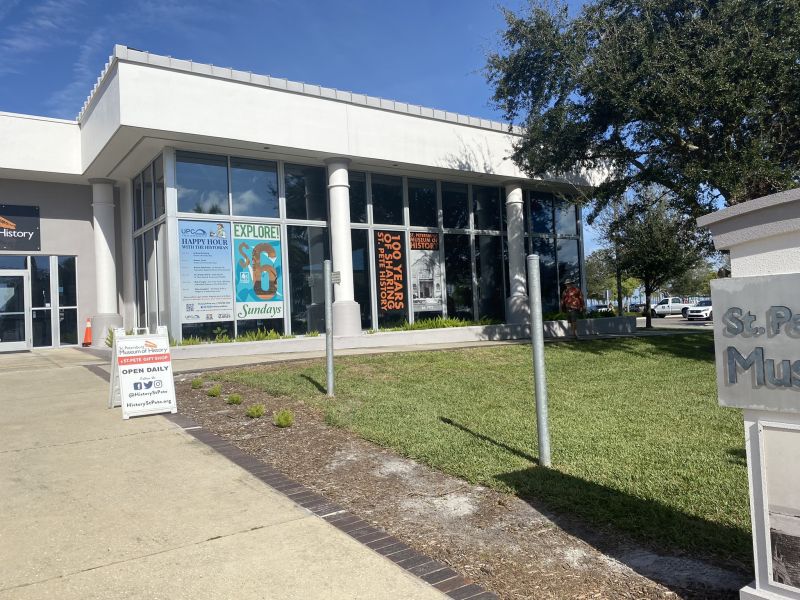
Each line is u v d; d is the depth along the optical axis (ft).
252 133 49.52
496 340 60.70
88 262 63.87
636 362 40.60
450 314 65.98
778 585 8.58
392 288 61.57
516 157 55.77
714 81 37.01
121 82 44.50
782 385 8.34
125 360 26.11
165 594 10.84
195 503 15.39
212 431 23.15
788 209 8.26
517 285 67.97
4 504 15.52
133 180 60.29
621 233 84.64
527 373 36.14
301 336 53.62
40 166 57.26
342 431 22.35
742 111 37.55
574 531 13.33
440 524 13.94
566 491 15.29
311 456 19.52
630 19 43.04
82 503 15.52
